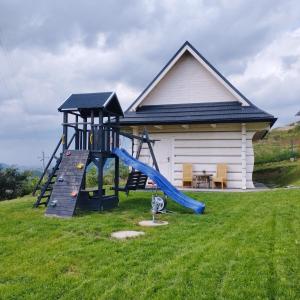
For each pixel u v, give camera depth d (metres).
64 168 10.37
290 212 9.18
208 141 16.41
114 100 11.17
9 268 5.43
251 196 12.53
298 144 29.38
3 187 21.58
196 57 16.88
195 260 5.58
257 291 4.49
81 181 9.95
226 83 16.50
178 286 4.68
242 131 15.74
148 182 16.19
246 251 5.96
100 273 5.18
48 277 5.07
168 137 16.95
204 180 16.16
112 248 6.31
